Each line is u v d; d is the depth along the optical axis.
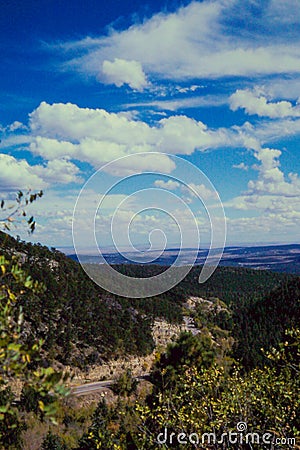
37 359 2.81
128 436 9.54
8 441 16.67
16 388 22.38
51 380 2.62
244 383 7.94
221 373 8.79
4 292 3.02
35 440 18.12
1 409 3.13
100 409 18.12
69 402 23.91
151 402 12.75
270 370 7.97
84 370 33.72
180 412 8.28
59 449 17.08
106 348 37.03
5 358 2.63
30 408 20.47
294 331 7.73
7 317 2.83
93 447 12.63
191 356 15.44
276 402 7.64
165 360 15.82
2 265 3.00
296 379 7.60
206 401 8.22
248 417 7.75
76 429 20.55
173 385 12.60
